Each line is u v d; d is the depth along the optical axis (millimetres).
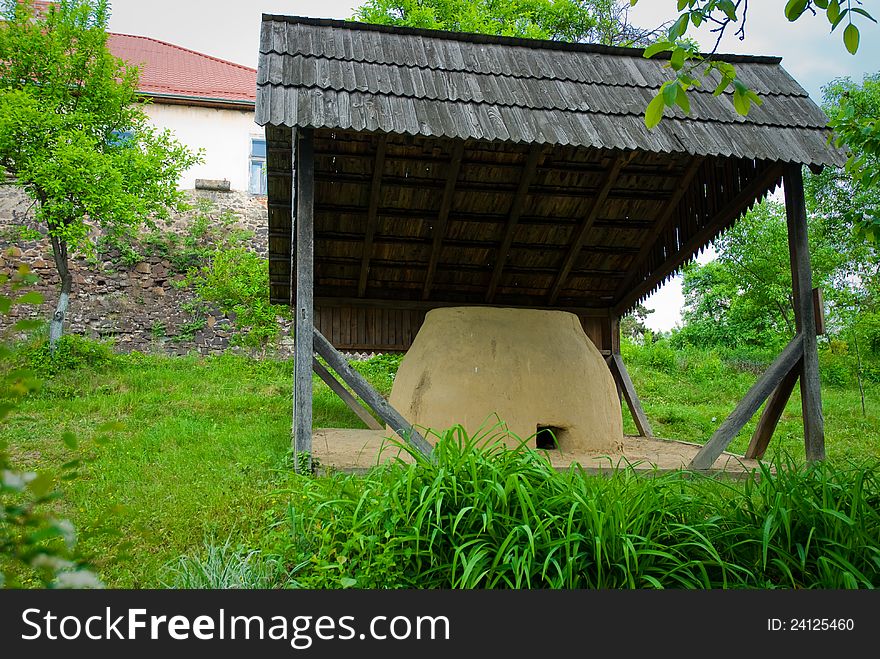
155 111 17797
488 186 8609
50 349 12453
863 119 5117
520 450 4574
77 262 15625
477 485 3902
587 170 8430
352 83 6816
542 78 7570
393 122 6461
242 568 3830
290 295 10172
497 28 16078
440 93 7004
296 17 7586
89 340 14008
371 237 9094
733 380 16797
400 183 8438
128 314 15789
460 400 7789
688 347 21391
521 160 8289
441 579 3811
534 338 8250
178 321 16062
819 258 15469
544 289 10461
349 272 9867
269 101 6371
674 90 3342
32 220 15508
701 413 12898
